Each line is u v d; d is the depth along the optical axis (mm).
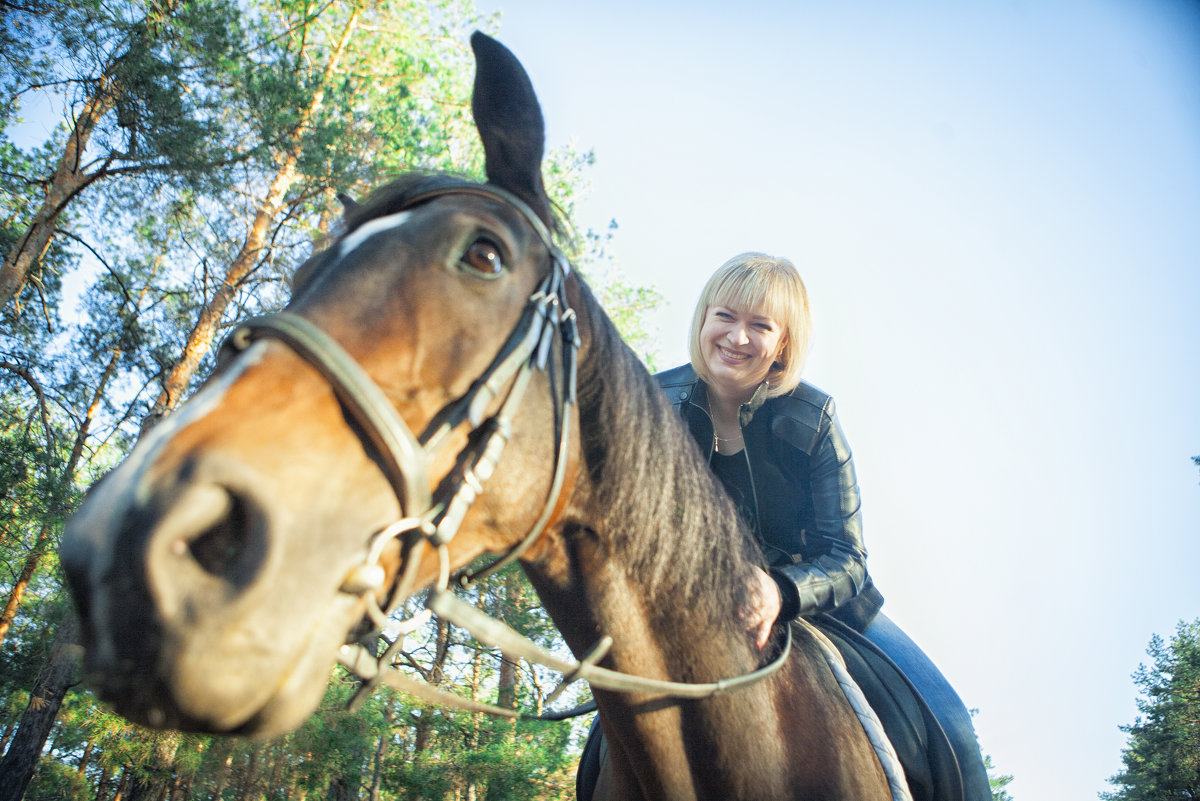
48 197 9609
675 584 1465
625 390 1456
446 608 1088
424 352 1139
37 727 9320
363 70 12445
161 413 9406
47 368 10844
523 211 1409
